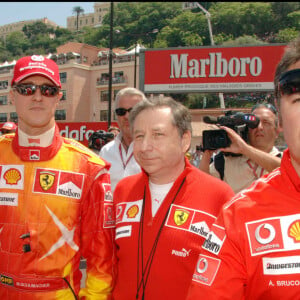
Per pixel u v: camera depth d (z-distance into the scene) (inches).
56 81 68.7
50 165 68.2
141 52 655.1
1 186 68.1
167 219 64.7
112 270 69.7
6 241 66.0
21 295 64.9
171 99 69.1
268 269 41.9
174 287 61.1
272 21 2381.9
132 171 113.9
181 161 69.8
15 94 67.9
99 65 1347.2
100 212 69.7
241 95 1216.8
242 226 44.0
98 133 166.1
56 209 66.6
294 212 42.6
